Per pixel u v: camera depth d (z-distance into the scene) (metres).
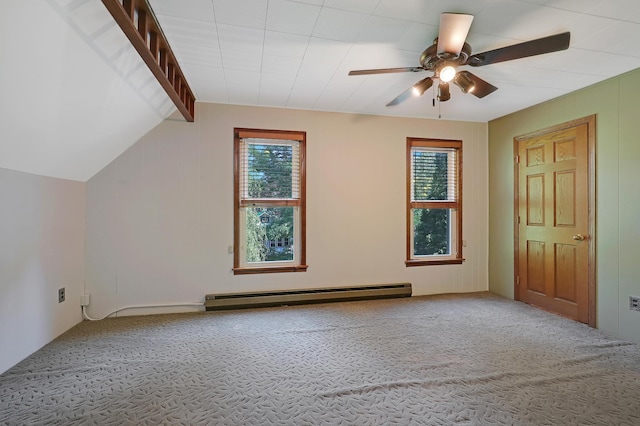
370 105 3.63
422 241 4.24
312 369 2.22
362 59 2.54
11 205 2.22
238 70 2.72
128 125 2.91
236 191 3.57
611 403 1.86
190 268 3.47
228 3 1.84
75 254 3.04
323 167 3.82
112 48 1.91
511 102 3.54
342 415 1.73
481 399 1.89
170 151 3.40
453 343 2.66
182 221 3.44
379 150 3.99
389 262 4.04
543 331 2.93
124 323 3.10
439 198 4.26
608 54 2.44
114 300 3.28
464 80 2.26
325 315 3.35
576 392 1.97
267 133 3.64
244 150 3.64
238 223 3.59
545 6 1.86
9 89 1.63
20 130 1.94
